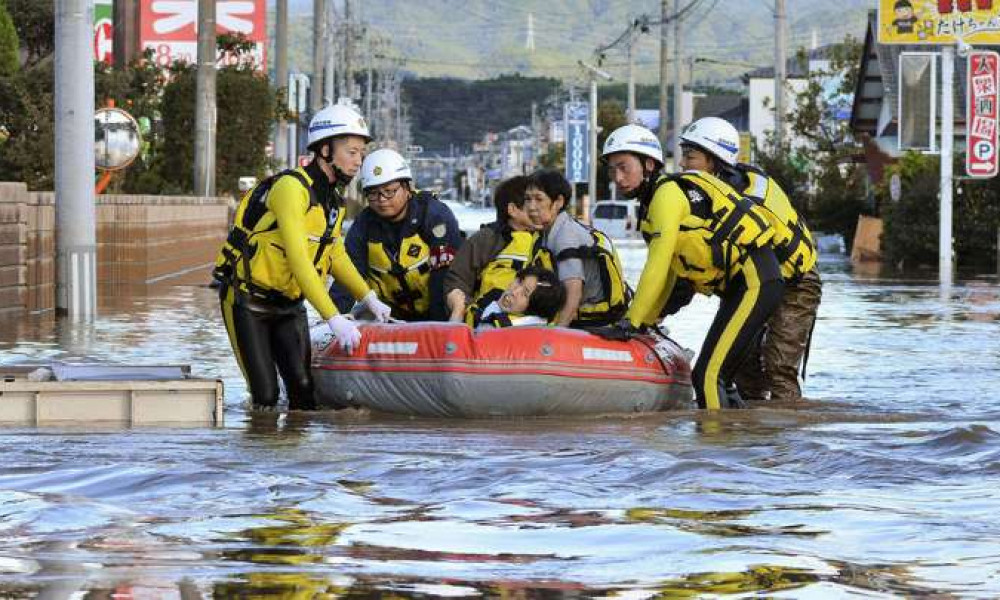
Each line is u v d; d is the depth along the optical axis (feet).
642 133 57.00
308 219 54.90
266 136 237.66
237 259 55.67
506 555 29.19
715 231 56.44
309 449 44.50
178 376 53.93
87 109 100.99
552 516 33.40
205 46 194.90
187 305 112.06
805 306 61.46
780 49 338.75
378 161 59.57
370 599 25.48
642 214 57.62
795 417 54.65
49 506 34.06
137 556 28.73
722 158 59.52
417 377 53.62
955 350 83.97
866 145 301.84
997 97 192.54
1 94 178.91
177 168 222.89
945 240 191.42
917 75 195.52
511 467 40.52
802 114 337.11
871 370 73.31
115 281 139.13
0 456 42.22
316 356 56.54
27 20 245.45
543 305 57.31
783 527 32.24
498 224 59.06
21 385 50.49
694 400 59.00
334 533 31.27
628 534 31.35
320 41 351.87
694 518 33.24
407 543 30.27
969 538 31.07
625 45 561.84
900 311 116.37
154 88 224.33
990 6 193.77
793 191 325.83
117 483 37.45
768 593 26.18
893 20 196.54
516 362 53.16
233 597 25.39
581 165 451.94
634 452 43.70
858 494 36.58
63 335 86.02
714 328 57.36
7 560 28.22
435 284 60.49
